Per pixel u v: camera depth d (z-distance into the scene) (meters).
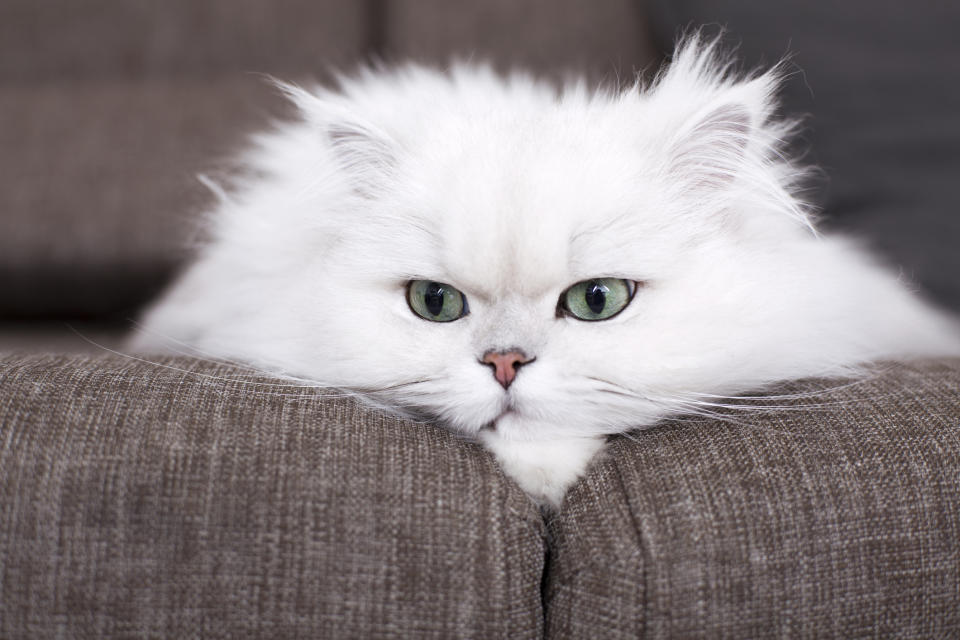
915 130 0.52
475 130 0.43
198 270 0.50
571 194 0.40
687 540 0.36
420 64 0.60
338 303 0.42
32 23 0.63
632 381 0.40
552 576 0.37
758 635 0.36
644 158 0.42
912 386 0.40
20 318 0.57
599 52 0.61
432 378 0.41
